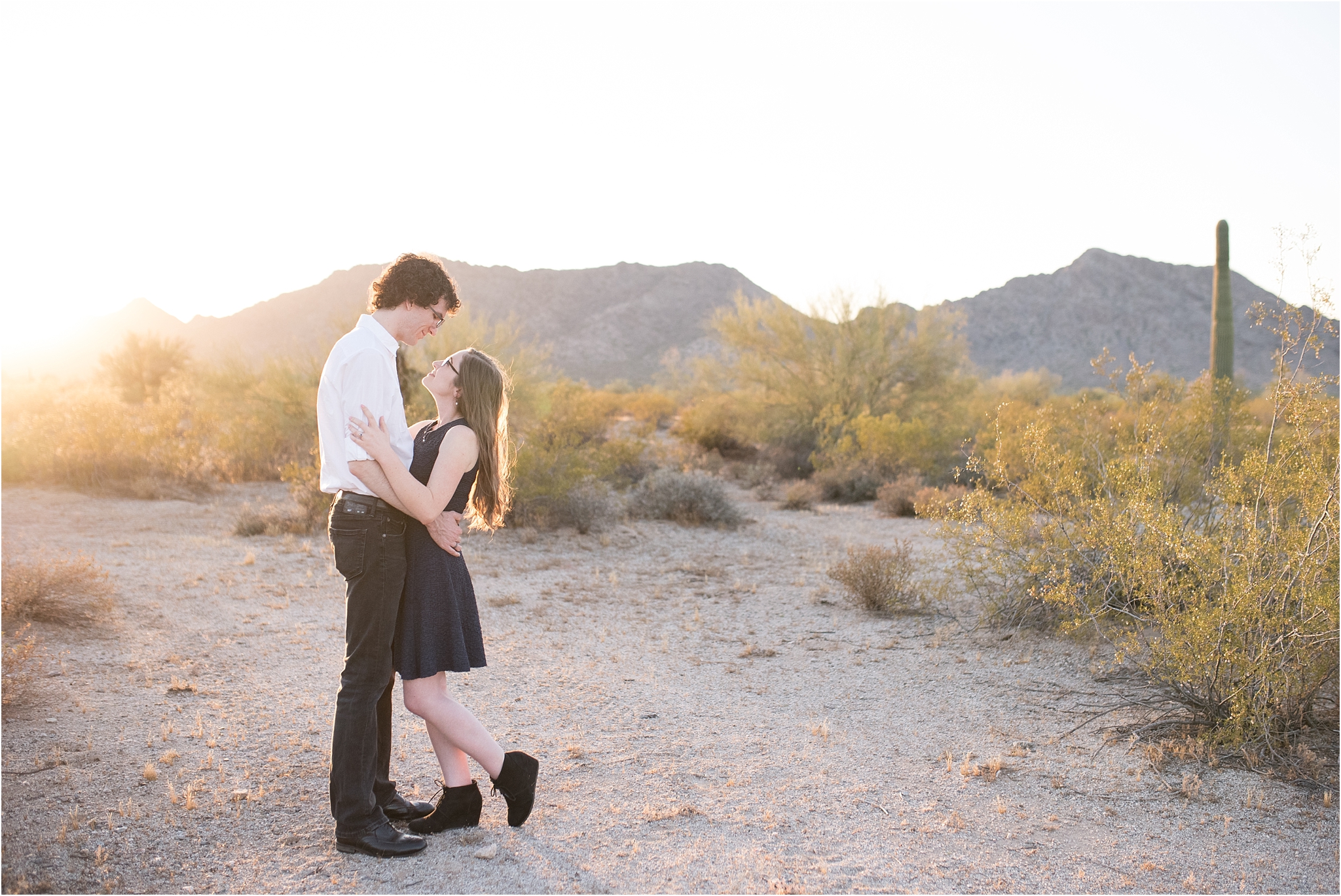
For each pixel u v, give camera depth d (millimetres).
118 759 3555
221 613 6203
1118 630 5145
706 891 2684
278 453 15461
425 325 2904
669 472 12797
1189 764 3828
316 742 3883
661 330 156500
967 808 3377
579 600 7219
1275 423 4965
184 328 149875
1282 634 3961
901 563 7262
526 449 10727
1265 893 2756
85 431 12875
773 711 4590
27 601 5418
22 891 2469
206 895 2535
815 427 20000
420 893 2590
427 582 2910
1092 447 6504
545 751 3936
